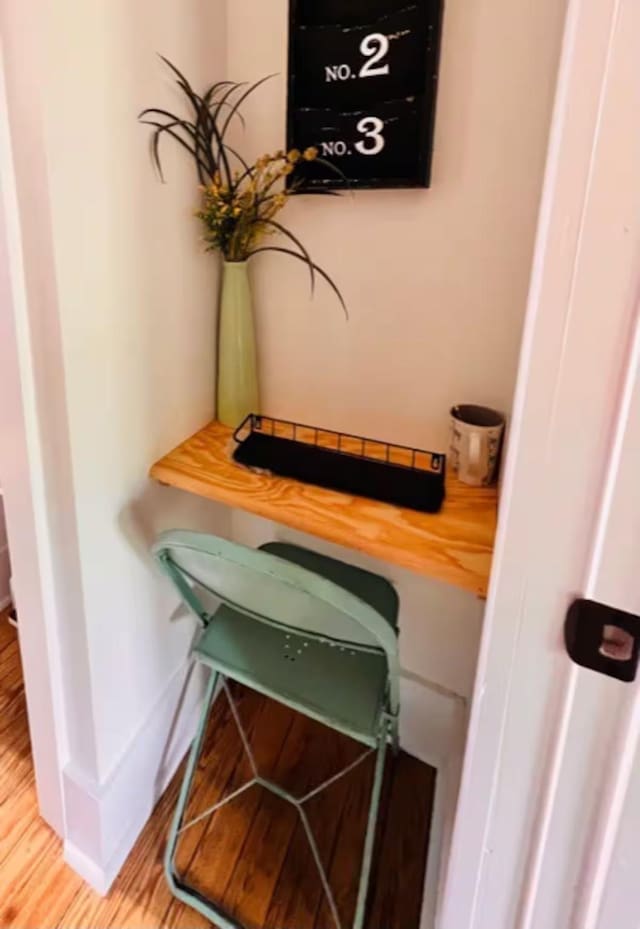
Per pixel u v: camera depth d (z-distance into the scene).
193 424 1.20
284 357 1.24
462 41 0.90
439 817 1.27
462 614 1.28
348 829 1.30
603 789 0.57
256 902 1.16
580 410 0.47
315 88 1.00
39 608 1.03
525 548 0.53
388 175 0.99
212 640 1.13
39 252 0.79
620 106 0.40
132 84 0.86
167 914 1.14
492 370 1.05
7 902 1.15
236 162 1.13
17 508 0.97
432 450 1.16
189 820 1.30
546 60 0.85
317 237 1.12
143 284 0.97
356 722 1.00
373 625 0.82
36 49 0.70
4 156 0.75
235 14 1.04
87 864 1.18
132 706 1.21
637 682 0.52
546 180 0.44
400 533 0.93
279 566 0.81
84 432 0.91
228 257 1.12
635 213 0.41
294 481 1.05
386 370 1.15
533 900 0.66
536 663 0.56
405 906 1.16
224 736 1.51
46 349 0.84
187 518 1.26
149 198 0.95
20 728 1.51
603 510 0.48
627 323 0.44
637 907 0.60
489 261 0.99
